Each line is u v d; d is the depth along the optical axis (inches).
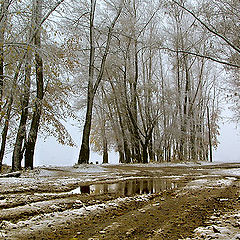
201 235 141.8
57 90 656.4
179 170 743.7
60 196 287.0
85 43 992.9
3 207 224.4
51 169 693.9
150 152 1289.4
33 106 584.1
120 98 1147.9
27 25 428.8
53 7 551.8
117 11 960.9
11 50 379.6
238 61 378.3
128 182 441.4
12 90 387.2
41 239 146.9
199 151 1610.5
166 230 161.0
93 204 248.7
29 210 213.5
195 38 1064.8
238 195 284.2
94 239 145.8
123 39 1047.6
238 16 329.7
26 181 407.8
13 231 159.0
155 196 298.2
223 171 676.1
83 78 962.7
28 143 612.4
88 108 805.2
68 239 147.2
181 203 248.4
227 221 168.9
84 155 770.8
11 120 575.5
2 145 568.7
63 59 566.3
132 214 206.1
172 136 1194.6
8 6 395.2
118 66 1069.1
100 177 514.0
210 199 262.2
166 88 1169.4
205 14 347.9
